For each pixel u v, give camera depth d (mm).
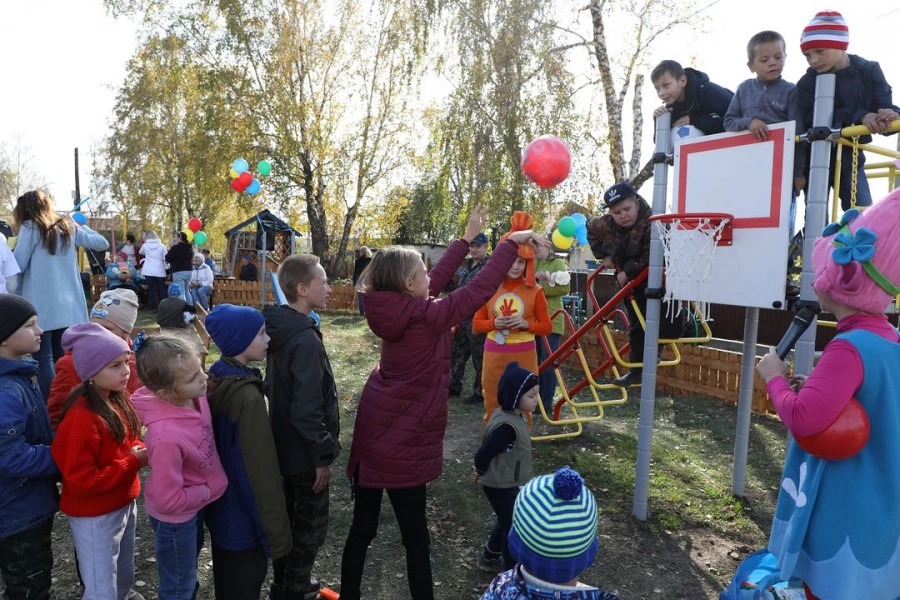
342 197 25250
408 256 2613
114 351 2430
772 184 3334
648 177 14250
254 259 24047
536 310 4770
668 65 4172
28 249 4395
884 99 3160
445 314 2625
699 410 7066
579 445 5621
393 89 24203
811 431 1802
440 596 3182
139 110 28891
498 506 3088
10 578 2412
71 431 2346
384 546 3688
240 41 22078
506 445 3025
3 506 2357
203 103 23094
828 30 3064
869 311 1888
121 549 2672
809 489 1903
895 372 1813
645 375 4059
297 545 2768
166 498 2258
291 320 2676
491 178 15227
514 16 14367
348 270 28453
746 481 4805
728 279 3549
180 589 2391
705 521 4105
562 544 1620
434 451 2725
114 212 28406
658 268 3980
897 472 1788
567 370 9414
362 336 12297
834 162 3414
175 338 2322
